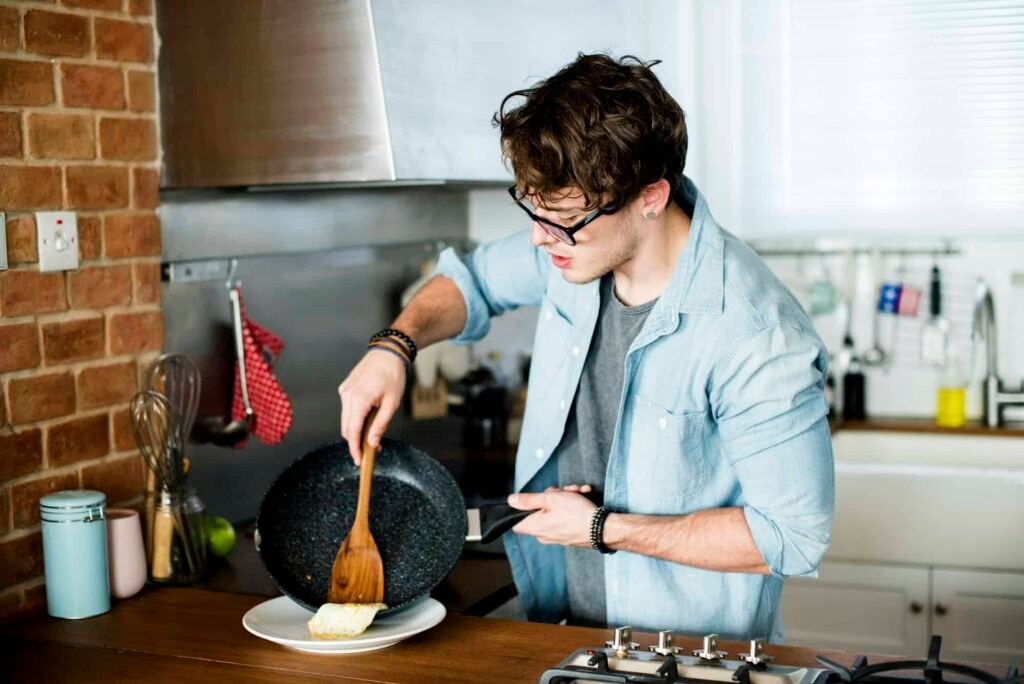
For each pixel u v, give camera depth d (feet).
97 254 6.23
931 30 9.87
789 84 10.27
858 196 10.23
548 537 5.38
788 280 10.70
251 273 7.41
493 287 6.30
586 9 7.94
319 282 8.04
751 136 10.41
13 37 5.66
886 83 10.04
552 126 4.43
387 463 5.86
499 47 6.84
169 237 6.74
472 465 8.68
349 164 6.02
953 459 9.93
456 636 5.14
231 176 6.40
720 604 5.48
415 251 9.09
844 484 9.21
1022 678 4.07
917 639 9.15
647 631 5.43
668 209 5.21
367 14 5.79
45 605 5.83
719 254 5.17
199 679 4.71
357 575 5.25
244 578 6.23
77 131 6.07
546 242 4.80
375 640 4.85
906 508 9.10
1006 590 8.94
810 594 9.36
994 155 9.88
